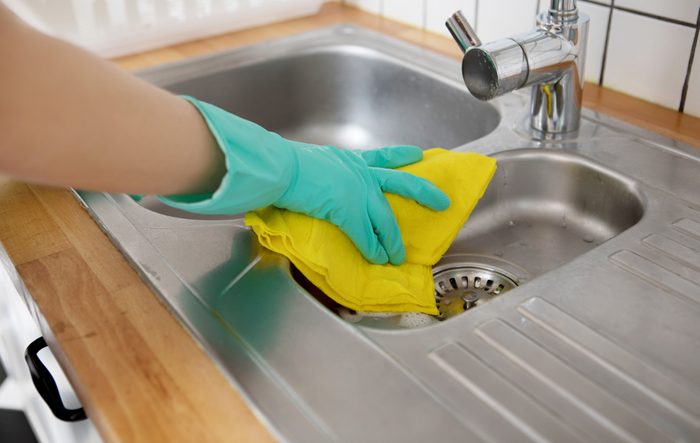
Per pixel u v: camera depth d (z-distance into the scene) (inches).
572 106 30.3
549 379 17.9
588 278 21.8
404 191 25.9
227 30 44.6
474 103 36.2
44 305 20.6
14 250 23.2
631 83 33.3
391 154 28.0
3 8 14.2
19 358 36.1
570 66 28.8
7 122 14.0
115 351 18.8
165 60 40.6
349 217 23.5
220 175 19.7
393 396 17.4
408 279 25.1
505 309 20.5
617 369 18.3
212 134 18.9
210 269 22.5
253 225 22.9
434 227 26.4
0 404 56.8
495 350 18.9
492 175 28.0
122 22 39.8
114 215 25.3
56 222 24.8
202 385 17.7
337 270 23.0
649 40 31.6
